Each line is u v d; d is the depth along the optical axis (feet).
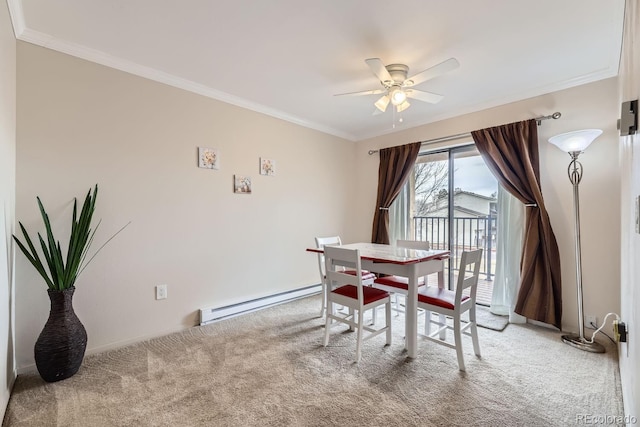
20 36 6.30
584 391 5.80
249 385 6.05
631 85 4.90
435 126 12.01
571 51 7.21
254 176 10.87
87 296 7.28
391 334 8.35
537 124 9.25
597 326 8.23
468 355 7.29
